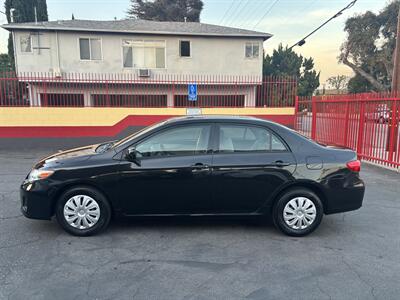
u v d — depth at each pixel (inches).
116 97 729.6
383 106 346.3
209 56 880.3
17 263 138.5
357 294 119.2
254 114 555.2
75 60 829.2
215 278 128.8
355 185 172.6
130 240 162.6
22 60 812.6
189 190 166.6
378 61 1576.0
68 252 149.0
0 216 193.5
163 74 871.7
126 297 115.9
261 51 896.3
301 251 153.3
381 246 159.6
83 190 163.9
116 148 168.6
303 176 168.1
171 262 141.2
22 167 341.7
